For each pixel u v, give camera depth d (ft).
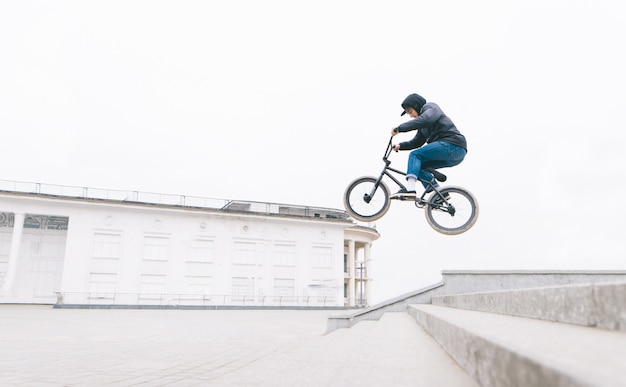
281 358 8.95
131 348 18.28
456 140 20.02
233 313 63.62
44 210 83.92
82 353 16.40
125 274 86.38
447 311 12.07
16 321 37.40
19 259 88.28
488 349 4.29
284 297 96.84
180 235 91.76
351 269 115.44
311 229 102.78
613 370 2.29
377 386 5.19
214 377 10.96
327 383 5.57
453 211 21.15
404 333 12.19
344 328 24.09
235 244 95.55
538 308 6.85
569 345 3.54
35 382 10.30
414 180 20.36
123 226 88.28
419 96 21.56
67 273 82.69
